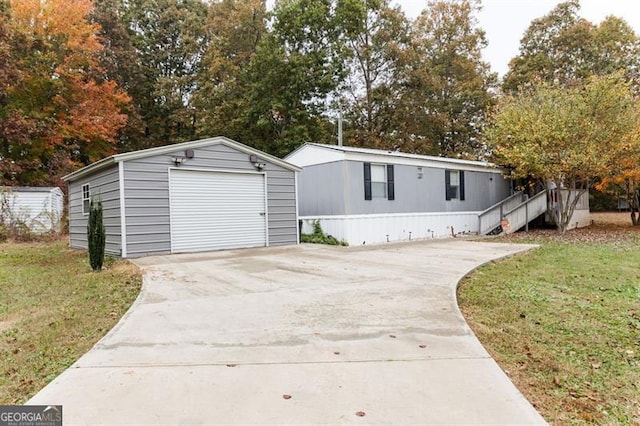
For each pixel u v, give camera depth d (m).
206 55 23.91
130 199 8.85
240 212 10.70
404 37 22.33
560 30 22.61
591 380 2.79
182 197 9.66
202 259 8.47
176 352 3.03
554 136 12.30
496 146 15.12
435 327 3.60
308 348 3.10
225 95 21.52
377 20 22.31
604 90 12.16
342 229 11.70
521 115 13.28
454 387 2.43
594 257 8.48
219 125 20.88
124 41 23.95
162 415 2.12
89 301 4.88
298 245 11.55
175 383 2.50
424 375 2.60
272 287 5.43
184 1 27.12
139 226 8.98
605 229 16.36
